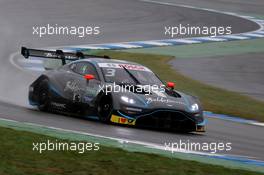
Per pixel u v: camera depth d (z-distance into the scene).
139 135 33.22
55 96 39.25
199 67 66.50
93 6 104.19
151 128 36.59
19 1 103.38
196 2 119.88
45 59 65.94
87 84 37.66
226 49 79.00
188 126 36.16
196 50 77.38
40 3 103.06
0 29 81.38
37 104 40.47
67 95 38.56
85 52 71.12
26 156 24.33
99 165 23.91
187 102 36.88
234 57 73.50
